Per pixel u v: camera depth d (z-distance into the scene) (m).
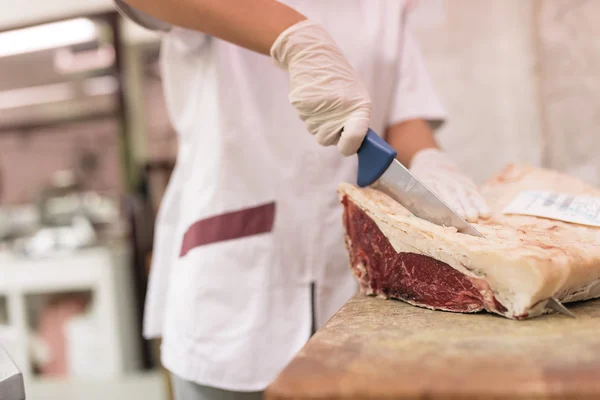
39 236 3.87
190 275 1.16
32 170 4.39
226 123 1.18
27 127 4.33
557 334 0.70
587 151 1.99
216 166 1.17
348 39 1.27
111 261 3.38
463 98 2.13
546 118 2.03
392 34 1.33
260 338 1.13
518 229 0.95
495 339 0.69
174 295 1.20
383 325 0.79
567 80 1.98
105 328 3.39
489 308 0.83
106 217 4.14
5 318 3.95
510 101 2.07
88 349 3.43
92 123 4.23
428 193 0.94
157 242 1.37
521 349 0.65
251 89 1.21
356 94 0.98
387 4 1.36
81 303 3.68
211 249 1.15
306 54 0.98
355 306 0.94
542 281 0.75
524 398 0.53
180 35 1.16
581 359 0.60
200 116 1.24
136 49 3.73
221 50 1.20
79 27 3.62
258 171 1.18
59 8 3.51
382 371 0.60
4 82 4.13
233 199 1.17
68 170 4.32
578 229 0.97
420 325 0.79
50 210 4.04
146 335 1.39
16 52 3.87
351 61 1.26
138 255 3.46
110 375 3.40
